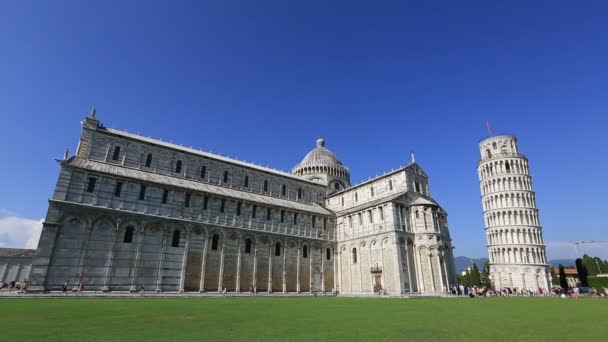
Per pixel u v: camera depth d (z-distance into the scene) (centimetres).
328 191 9194
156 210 5481
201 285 5562
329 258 7438
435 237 6431
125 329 1689
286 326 1850
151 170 6316
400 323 2008
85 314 2308
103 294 4322
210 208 6091
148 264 5162
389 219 6381
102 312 2448
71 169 4894
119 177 5250
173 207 5662
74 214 4722
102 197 5053
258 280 6288
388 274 6150
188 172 6769
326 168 9594
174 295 4700
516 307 3331
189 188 5875
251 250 6362
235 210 6400
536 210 10194
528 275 9369
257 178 7781
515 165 10525
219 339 1440
